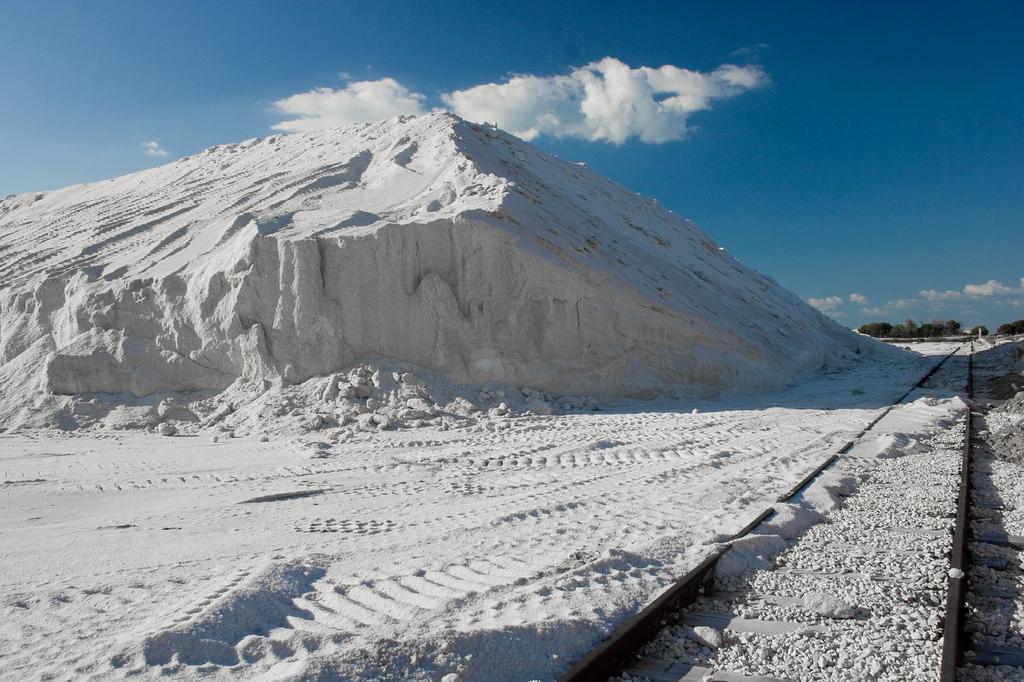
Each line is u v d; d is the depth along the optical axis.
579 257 17.70
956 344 43.84
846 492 8.05
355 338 15.27
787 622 4.55
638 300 17.88
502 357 16.16
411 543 6.15
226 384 14.85
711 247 34.00
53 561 5.68
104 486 9.05
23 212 27.84
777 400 17.44
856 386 20.44
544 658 3.86
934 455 10.34
